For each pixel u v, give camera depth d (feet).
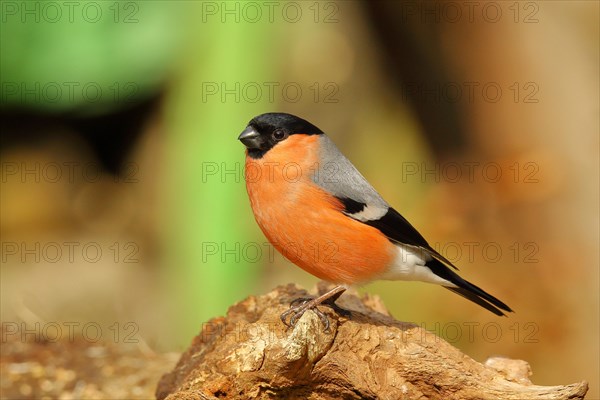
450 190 49.67
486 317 44.21
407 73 51.24
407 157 52.26
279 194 25.81
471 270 45.96
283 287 27.96
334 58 52.31
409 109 52.11
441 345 23.44
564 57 45.88
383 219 26.17
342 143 52.60
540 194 46.42
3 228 50.90
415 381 23.11
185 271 39.42
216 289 38.52
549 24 45.96
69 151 52.42
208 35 39.65
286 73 51.96
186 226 39.45
